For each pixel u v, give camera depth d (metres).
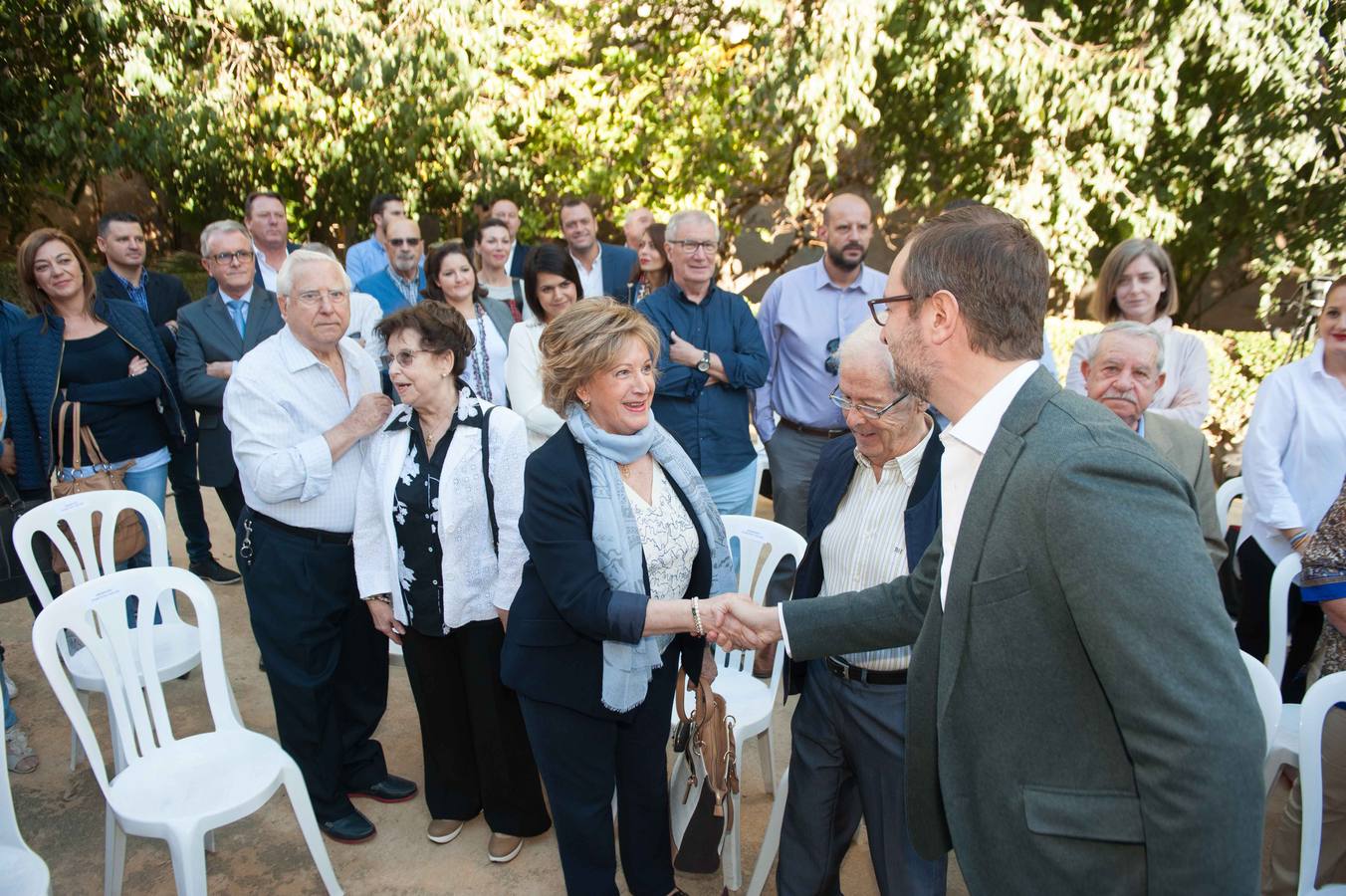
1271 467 2.84
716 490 3.67
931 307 1.27
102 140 7.42
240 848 2.79
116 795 2.27
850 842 2.28
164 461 4.03
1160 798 1.04
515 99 7.79
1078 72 6.29
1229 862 1.02
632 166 8.15
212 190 8.04
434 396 2.42
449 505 2.41
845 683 2.00
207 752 2.46
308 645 2.60
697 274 3.58
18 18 7.20
